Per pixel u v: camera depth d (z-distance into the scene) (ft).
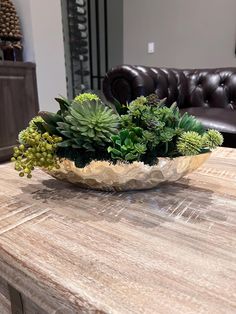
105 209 1.90
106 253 1.42
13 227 1.68
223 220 1.75
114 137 1.88
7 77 6.76
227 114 5.43
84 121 1.87
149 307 1.09
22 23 7.44
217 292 1.16
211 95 7.13
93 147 1.92
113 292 1.17
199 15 9.45
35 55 7.48
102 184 2.10
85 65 11.28
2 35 7.07
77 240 1.54
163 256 1.39
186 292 1.16
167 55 10.43
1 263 1.45
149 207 1.93
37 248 1.47
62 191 2.20
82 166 1.94
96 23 11.35
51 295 1.24
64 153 1.96
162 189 2.23
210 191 2.20
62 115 1.96
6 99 6.83
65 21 10.23
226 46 9.17
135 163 1.91
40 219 1.77
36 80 7.59
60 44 8.16
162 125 1.91
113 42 11.84
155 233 1.60
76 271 1.29
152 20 10.49
